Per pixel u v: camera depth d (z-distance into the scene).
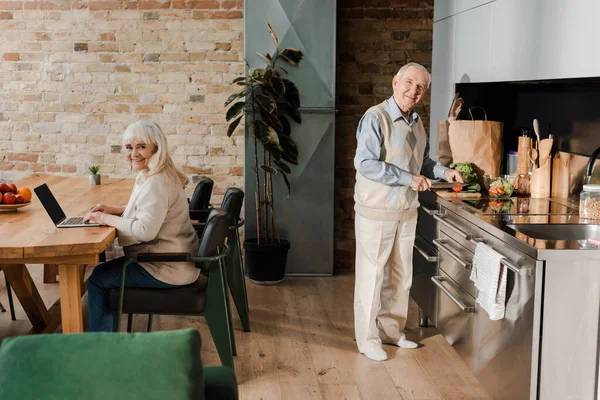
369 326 4.00
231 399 2.01
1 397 1.72
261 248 5.45
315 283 5.62
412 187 3.70
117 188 4.88
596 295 2.65
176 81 5.85
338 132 5.94
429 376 3.76
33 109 5.90
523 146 4.12
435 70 5.06
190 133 5.91
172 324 4.55
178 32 5.79
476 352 3.35
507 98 4.64
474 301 3.36
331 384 3.65
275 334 4.41
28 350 1.76
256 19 5.52
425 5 5.81
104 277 3.36
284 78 5.56
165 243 3.40
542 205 3.66
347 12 5.81
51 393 1.73
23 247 2.94
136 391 1.74
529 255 2.70
